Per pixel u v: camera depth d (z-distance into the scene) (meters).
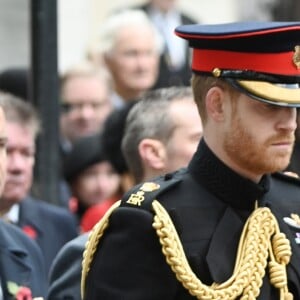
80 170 28.94
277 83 16.11
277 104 15.92
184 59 37.75
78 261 19.27
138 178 21.12
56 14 24.78
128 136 21.05
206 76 16.38
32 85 24.84
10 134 22.77
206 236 16.30
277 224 16.64
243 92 16.02
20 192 23.11
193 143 20.58
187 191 16.56
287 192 17.14
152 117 20.80
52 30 24.73
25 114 23.02
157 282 16.16
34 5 24.70
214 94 16.30
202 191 16.55
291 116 16.05
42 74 24.75
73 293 19.11
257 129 15.99
